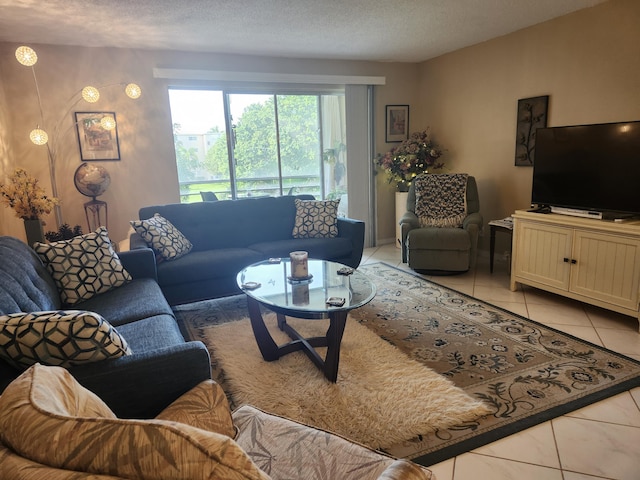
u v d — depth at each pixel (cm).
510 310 315
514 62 416
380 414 192
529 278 341
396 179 523
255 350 260
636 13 316
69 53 398
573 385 211
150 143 439
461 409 194
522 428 181
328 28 377
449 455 166
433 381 218
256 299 223
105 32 362
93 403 93
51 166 395
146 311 217
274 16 337
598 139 297
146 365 131
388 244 570
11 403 73
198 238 366
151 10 313
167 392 133
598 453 165
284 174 515
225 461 61
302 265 251
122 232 442
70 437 64
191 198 473
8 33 357
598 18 340
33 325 125
